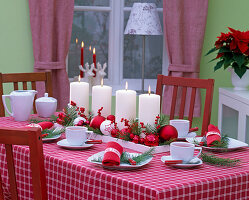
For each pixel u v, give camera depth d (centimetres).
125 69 328
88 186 115
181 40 294
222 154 138
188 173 115
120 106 147
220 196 111
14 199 105
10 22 291
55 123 173
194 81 203
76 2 313
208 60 307
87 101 169
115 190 109
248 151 143
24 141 99
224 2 303
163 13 295
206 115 194
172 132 141
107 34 323
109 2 319
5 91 294
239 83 265
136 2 321
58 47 288
